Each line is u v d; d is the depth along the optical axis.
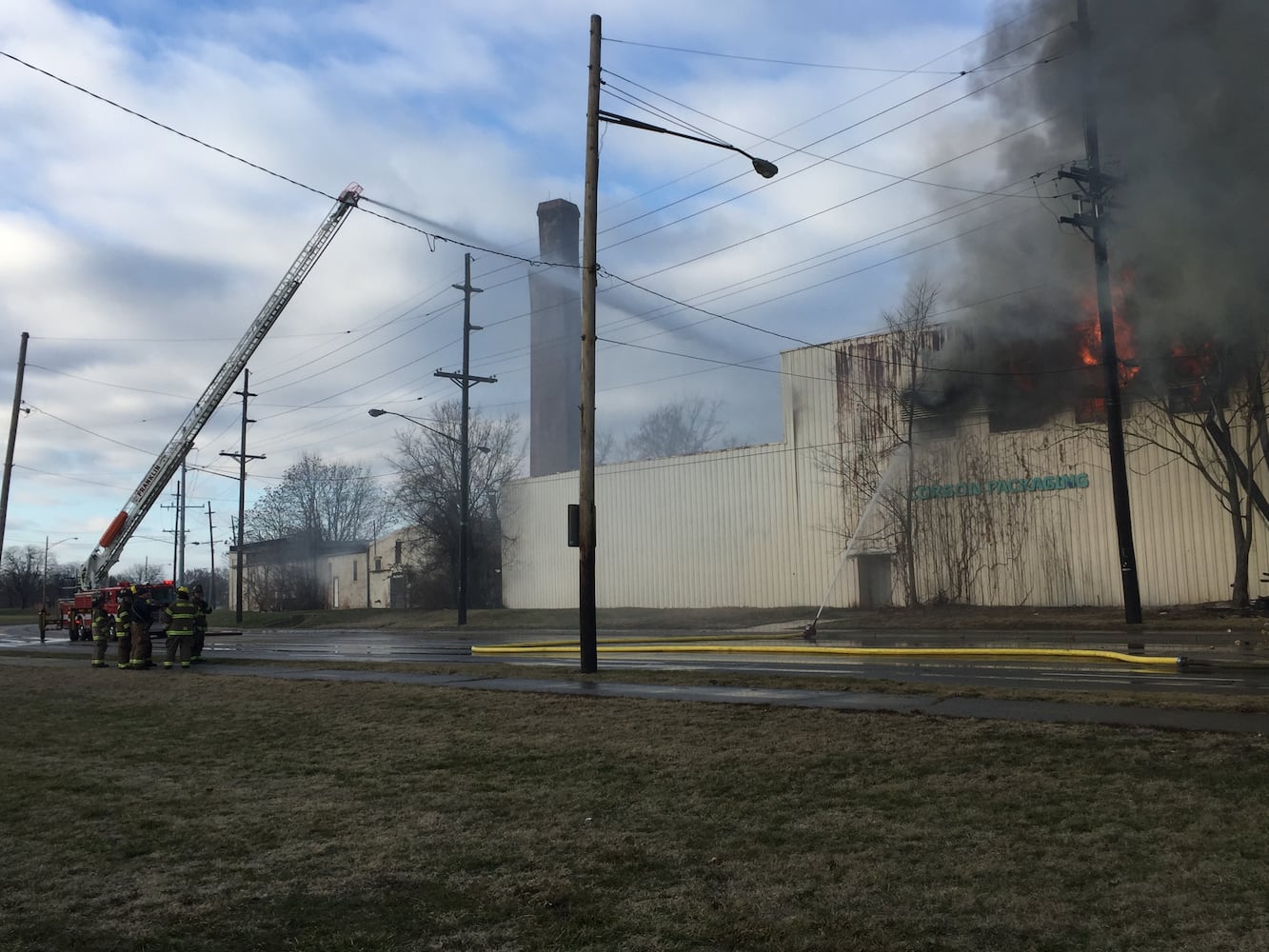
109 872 5.59
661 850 5.55
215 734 10.48
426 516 54.34
